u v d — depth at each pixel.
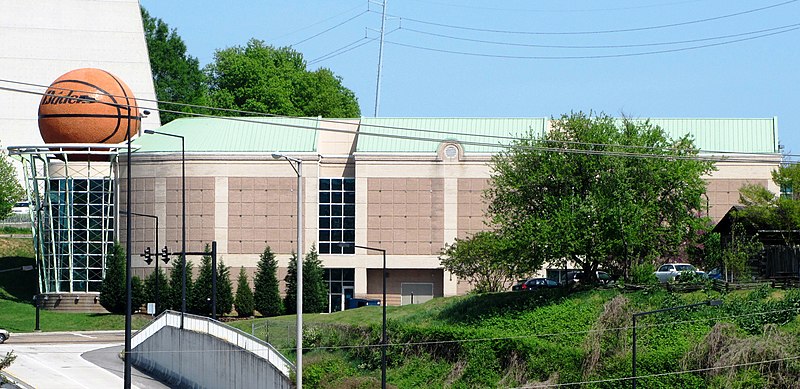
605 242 73.25
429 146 103.88
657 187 75.56
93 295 104.69
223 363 69.94
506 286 96.88
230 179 103.81
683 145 77.50
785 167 82.75
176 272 100.75
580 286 74.06
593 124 75.81
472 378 65.44
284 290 103.38
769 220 74.06
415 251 103.25
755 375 58.38
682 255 87.31
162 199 104.00
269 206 103.81
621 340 64.88
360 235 103.50
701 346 60.53
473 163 103.12
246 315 100.06
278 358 62.38
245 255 103.62
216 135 105.50
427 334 69.62
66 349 88.56
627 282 72.69
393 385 66.25
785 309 63.59
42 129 104.56
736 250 73.00
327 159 104.81
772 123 102.50
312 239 104.00
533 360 63.97
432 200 103.25
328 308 103.75
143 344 83.88
